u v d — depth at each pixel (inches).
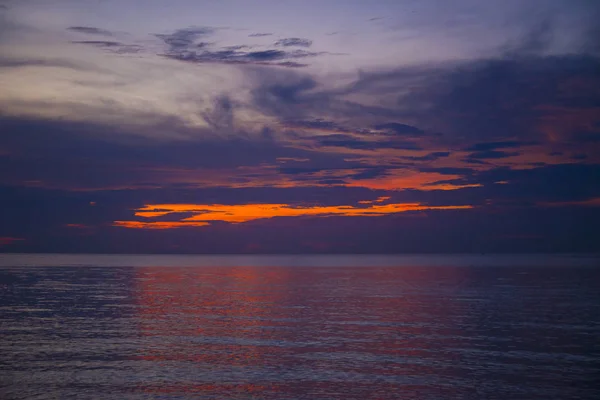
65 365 1355.8
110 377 1248.8
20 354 1475.1
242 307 2640.3
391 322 2095.2
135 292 3513.8
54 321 2100.1
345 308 2591.0
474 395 1121.4
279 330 1903.3
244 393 1138.7
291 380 1232.8
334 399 1101.7
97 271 6796.3
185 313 2380.7
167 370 1315.2
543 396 1113.4
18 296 3129.9
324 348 1578.5
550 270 7071.9
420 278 5275.6
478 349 1556.3
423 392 1141.7
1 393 1125.7
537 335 1781.5
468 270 7278.5
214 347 1590.8
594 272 6407.5
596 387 1174.3
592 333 1818.4
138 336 1766.7
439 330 1894.7
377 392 1142.3
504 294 3302.2
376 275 5979.3
